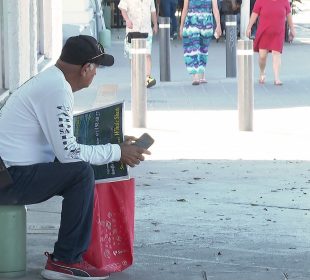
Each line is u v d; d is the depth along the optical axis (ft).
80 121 41.37
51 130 38.60
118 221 41.22
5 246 40.22
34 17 87.76
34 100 38.78
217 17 117.39
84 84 39.78
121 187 40.93
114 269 41.37
